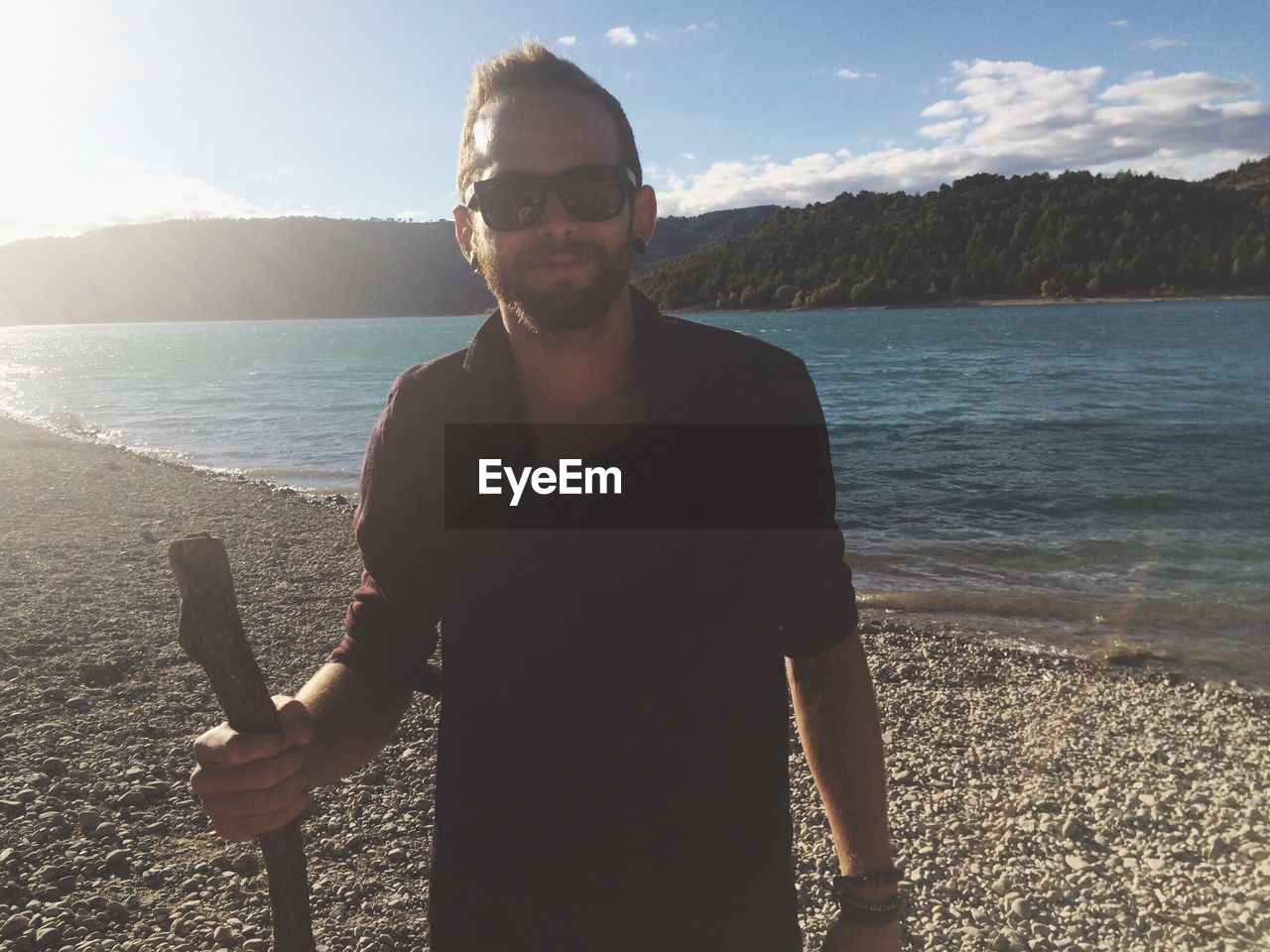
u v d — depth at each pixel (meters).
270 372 52.72
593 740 1.20
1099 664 7.43
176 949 3.42
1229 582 9.88
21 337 148.25
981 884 4.08
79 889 3.80
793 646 1.40
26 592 8.46
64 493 14.67
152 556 10.09
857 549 11.68
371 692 1.37
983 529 12.80
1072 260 168.75
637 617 1.19
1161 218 177.50
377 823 4.46
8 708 5.66
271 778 1.13
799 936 1.33
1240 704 6.47
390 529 1.29
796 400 1.26
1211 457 18.52
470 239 1.40
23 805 4.41
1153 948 3.60
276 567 9.86
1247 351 50.50
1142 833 4.51
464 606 1.25
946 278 176.12
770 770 1.27
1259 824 4.54
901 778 5.23
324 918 3.73
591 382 1.29
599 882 1.21
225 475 18.22
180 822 4.35
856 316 139.00
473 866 1.25
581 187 1.22
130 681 6.18
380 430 1.32
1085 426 23.48
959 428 23.67
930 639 8.13
